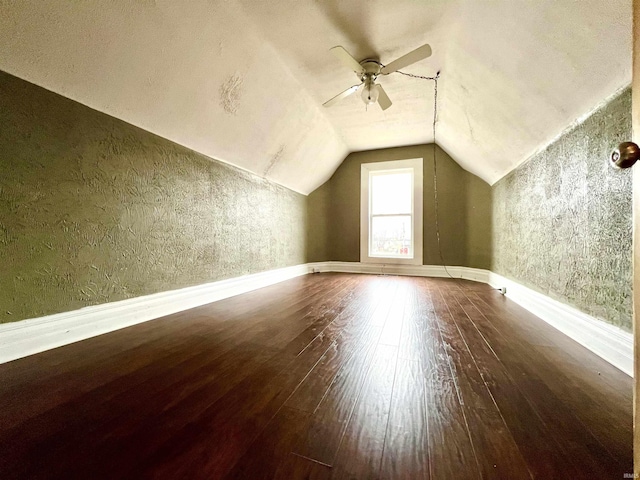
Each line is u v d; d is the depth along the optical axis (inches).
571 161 67.0
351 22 68.8
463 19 64.5
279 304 97.3
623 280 50.3
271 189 141.3
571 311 66.1
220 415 36.2
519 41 57.3
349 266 183.9
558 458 29.0
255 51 76.6
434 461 28.7
